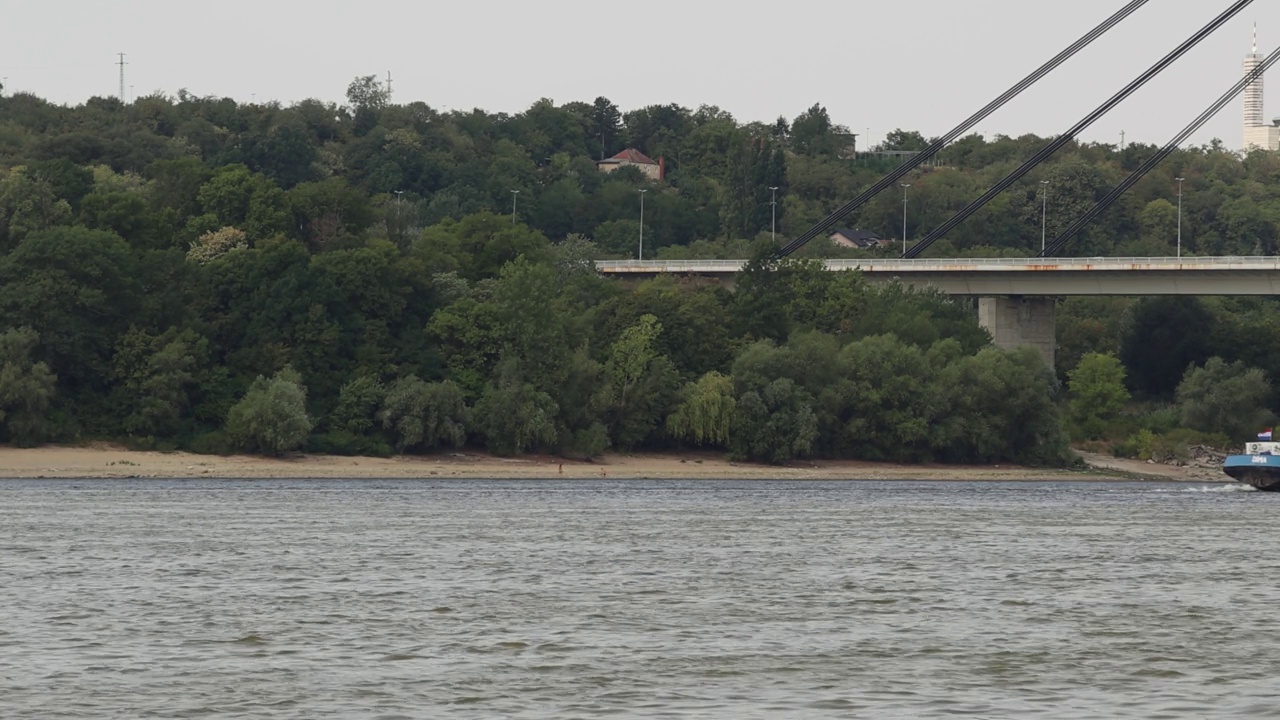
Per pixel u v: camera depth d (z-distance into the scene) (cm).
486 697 17162
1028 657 19788
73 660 18988
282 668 18700
